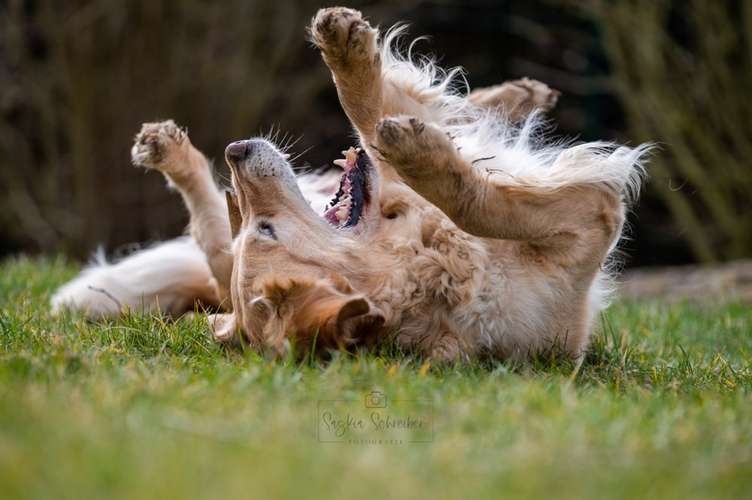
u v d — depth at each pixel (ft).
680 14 84.53
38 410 21.57
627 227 38.04
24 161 90.43
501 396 25.44
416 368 29.53
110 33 86.53
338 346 28.45
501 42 96.94
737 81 79.51
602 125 90.89
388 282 31.01
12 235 91.56
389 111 34.86
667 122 79.82
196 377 26.43
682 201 81.87
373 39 33.37
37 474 18.22
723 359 34.53
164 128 39.78
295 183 31.60
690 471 20.65
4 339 31.17
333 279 30.09
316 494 18.21
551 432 22.27
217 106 89.76
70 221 88.22
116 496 17.54
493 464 20.43
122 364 28.17
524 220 30.73
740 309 48.16
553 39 93.09
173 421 21.81
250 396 24.12
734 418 24.84
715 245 83.30
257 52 90.89
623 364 32.86
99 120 87.30
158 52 87.56
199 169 40.24
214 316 33.71
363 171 32.48
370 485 18.86
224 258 39.22
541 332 31.68
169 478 18.42
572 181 31.50
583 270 31.73
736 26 79.30
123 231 88.38
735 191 81.66
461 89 46.52
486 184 30.09
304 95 92.12
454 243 31.40
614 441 21.98
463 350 30.96
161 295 41.63
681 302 49.03
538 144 37.04
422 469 20.02
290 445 20.77
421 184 29.53
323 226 31.37
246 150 31.37
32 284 47.26
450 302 31.14
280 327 29.19
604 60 90.33
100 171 87.61
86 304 41.06
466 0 96.02
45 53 93.35
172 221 88.53
